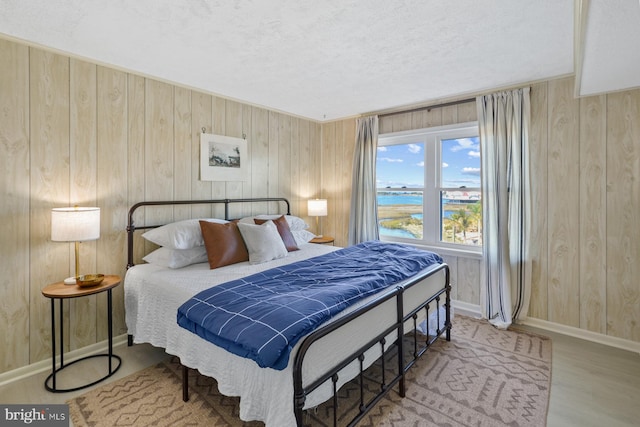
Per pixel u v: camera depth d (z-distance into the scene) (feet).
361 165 13.28
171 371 7.41
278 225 10.43
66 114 7.74
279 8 5.77
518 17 6.10
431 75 9.10
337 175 14.67
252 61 8.13
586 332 8.98
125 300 8.37
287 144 13.52
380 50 7.51
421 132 12.02
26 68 7.14
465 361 7.73
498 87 10.08
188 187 10.18
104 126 8.36
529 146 9.59
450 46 7.32
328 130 14.93
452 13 5.97
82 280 7.11
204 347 5.60
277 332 4.38
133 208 8.76
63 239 6.82
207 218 10.59
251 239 9.01
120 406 6.13
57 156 7.62
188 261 8.52
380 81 9.57
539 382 6.87
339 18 6.13
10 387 6.79
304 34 6.75
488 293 10.21
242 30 6.57
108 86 8.42
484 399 6.30
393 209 13.25
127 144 8.80
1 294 6.96
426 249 12.07
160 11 5.88
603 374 7.22
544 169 9.47
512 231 9.80
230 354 5.06
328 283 6.37
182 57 7.88
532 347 8.43
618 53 5.88
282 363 4.18
